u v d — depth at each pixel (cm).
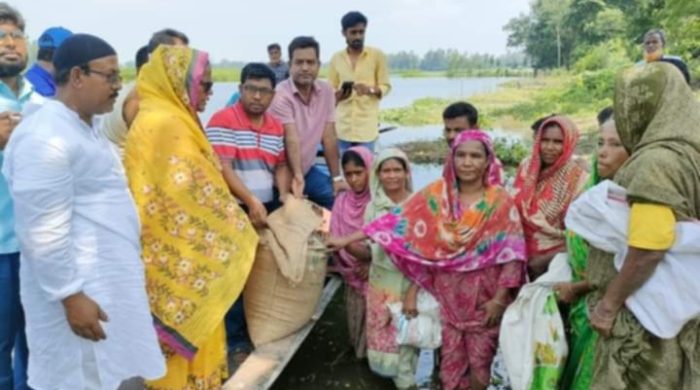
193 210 352
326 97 561
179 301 350
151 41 434
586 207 286
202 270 354
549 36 6225
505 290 387
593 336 319
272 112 520
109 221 288
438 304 409
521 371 341
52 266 266
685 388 275
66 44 278
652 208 255
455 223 387
